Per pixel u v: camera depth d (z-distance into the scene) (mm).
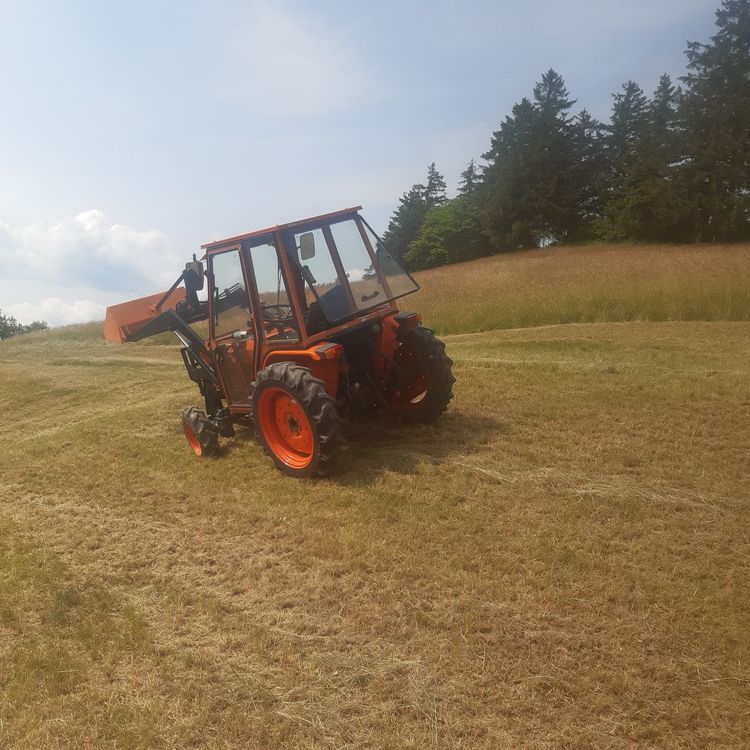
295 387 5109
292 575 3881
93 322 20266
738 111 47312
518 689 2807
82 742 2691
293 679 2965
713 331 11641
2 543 4730
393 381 6207
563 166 59156
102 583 4004
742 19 48125
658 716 2623
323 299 5477
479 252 65062
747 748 2439
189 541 4508
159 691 2961
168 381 11023
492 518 4383
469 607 3381
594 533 4090
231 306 6051
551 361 9383
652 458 5316
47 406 10273
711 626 3123
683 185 48438
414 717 2695
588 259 26234
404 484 5059
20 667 3178
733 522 4148
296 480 5387
